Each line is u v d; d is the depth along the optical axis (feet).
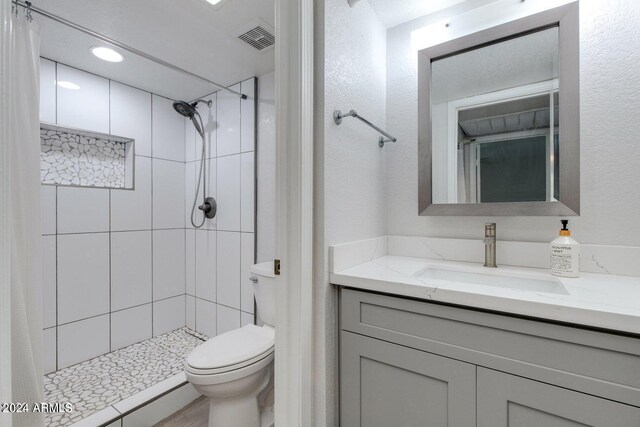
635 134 3.35
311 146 3.30
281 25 3.26
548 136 3.74
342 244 3.63
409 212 4.81
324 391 3.39
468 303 2.66
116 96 6.92
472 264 4.05
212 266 7.54
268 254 6.49
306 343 3.26
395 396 3.11
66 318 6.13
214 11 4.63
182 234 8.25
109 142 7.05
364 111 4.28
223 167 7.27
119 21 4.86
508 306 2.49
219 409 4.40
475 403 2.67
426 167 4.51
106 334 6.73
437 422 2.87
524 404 2.47
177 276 8.13
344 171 3.77
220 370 4.09
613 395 2.16
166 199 7.91
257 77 6.69
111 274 6.84
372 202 4.50
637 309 2.18
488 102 4.13
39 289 3.75
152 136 7.61
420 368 2.95
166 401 5.09
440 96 4.46
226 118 7.20
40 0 4.29
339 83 3.67
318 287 3.41
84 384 5.47
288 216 3.26
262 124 6.61
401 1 4.38
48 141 6.09
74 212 6.27
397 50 4.92
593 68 3.56
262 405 5.13
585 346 2.25
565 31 3.61
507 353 2.54
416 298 3.01
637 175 3.34
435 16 4.63
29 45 3.76
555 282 3.20
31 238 3.68
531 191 3.84
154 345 7.19
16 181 3.52
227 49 5.66
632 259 3.30
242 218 6.87
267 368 4.83
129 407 4.70
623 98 3.41
